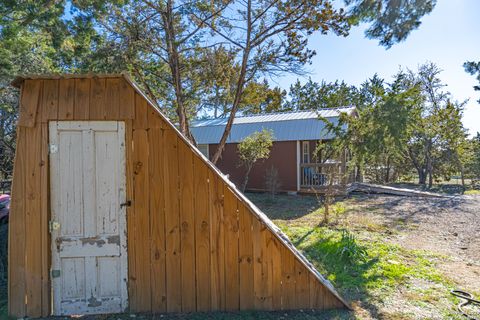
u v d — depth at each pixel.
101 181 3.19
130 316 3.13
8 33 6.48
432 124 15.85
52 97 3.15
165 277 3.24
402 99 7.40
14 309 3.09
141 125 3.23
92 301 3.17
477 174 16.36
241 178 14.51
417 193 12.20
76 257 3.16
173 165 3.27
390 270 4.49
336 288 3.92
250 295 3.29
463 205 9.95
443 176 18.25
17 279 3.10
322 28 9.00
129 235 3.21
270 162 13.90
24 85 3.14
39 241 3.11
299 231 6.98
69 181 3.15
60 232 3.14
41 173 3.12
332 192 9.31
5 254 4.64
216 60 10.43
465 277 4.25
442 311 3.30
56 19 6.93
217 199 3.30
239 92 10.34
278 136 13.64
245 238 3.31
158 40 9.95
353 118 8.02
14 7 5.93
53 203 3.13
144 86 10.92
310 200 11.85
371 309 3.34
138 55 10.16
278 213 9.43
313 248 5.65
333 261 4.93
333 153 8.58
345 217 8.30
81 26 7.30
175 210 3.26
